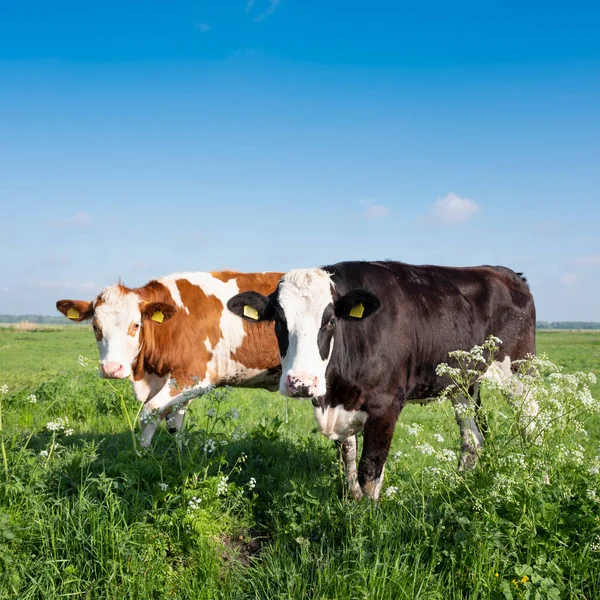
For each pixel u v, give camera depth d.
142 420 7.30
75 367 20.94
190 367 7.63
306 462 6.80
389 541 4.21
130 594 3.86
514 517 4.09
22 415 9.77
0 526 4.23
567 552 3.91
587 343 47.62
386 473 5.96
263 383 8.17
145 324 7.46
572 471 4.53
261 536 4.98
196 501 4.66
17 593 3.82
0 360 24.00
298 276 5.43
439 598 3.64
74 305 7.66
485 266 7.41
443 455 4.43
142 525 4.48
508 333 6.92
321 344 5.16
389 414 5.69
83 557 4.16
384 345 5.64
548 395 4.46
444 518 4.20
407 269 6.45
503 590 3.53
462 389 4.95
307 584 3.98
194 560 4.40
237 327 7.74
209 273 8.12
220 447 6.55
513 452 4.35
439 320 6.16
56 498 4.88
